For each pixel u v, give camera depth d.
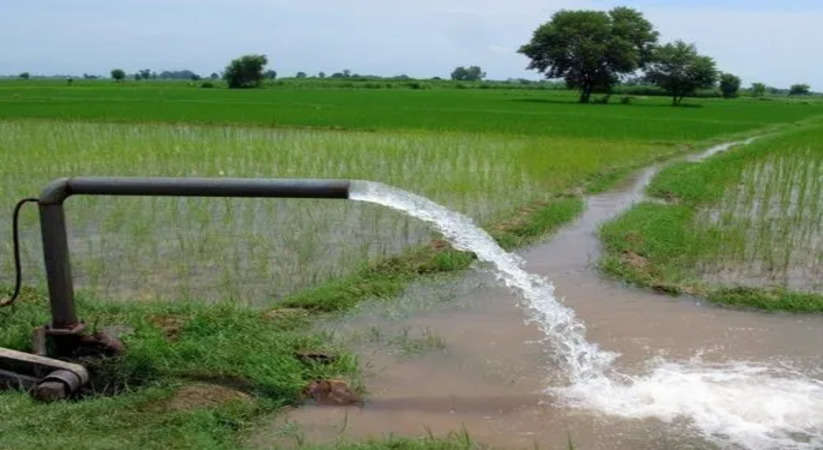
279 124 22.94
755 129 27.38
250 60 69.12
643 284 6.56
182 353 4.54
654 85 78.00
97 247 7.60
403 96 50.75
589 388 4.41
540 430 3.88
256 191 4.20
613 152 17.33
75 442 3.44
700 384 4.48
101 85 69.75
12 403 3.86
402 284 6.38
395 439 3.63
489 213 9.55
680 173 13.74
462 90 74.88
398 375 4.55
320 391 4.20
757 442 3.79
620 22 63.47
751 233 8.93
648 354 4.95
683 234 8.47
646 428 3.92
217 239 7.98
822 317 5.76
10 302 4.93
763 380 4.55
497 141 18.45
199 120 23.91
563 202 10.42
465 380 4.50
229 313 5.30
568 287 6.54
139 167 12.72
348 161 13.76
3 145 15.38
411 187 11.20
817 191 11.38
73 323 4.51
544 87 94.44
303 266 7.05
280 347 4.66
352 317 5.61
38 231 8.12
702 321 5.63
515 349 5.00
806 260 7.66
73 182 4.30
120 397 3.96
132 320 5.14
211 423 3.73
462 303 5.98
